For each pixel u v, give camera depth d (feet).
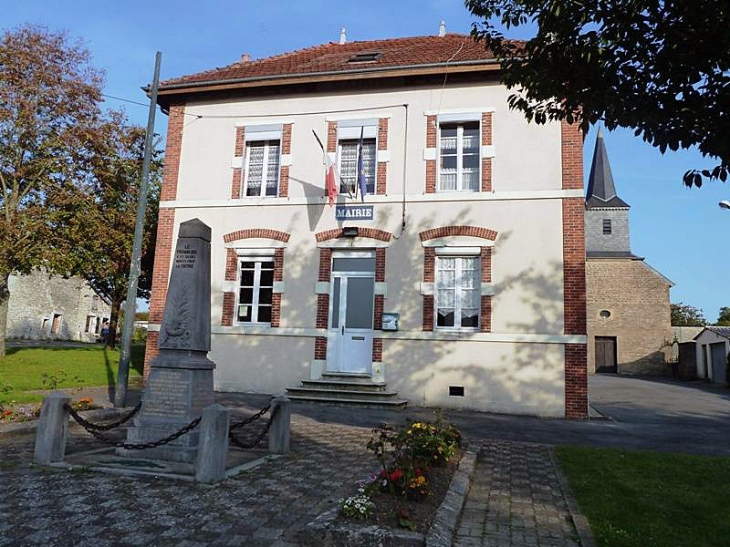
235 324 49.65
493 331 43.98
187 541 15.07
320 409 41.32
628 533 16.60
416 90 48.60
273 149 52.21
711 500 19.83
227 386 48.42
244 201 50.62
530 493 21.15
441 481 20.85
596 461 25.68
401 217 47.14
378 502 17.52
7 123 56.54
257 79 50.52
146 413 24.08
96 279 82.99
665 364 122.52
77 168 60.08
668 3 16.57
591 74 18.45
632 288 126.93
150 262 83.61
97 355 69.46
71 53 58.95
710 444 32.60
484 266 44.93
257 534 15.71
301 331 47.73
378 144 48.52
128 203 67.82
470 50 50.88
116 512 16.96
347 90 50.14
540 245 44.24
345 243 47.93
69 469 21.29
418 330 45.44
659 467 24.57
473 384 43.83
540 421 39.93
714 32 16.20
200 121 52.85
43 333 141.08
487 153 46.21
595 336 127.13
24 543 14.53
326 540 15.03
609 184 147.02
